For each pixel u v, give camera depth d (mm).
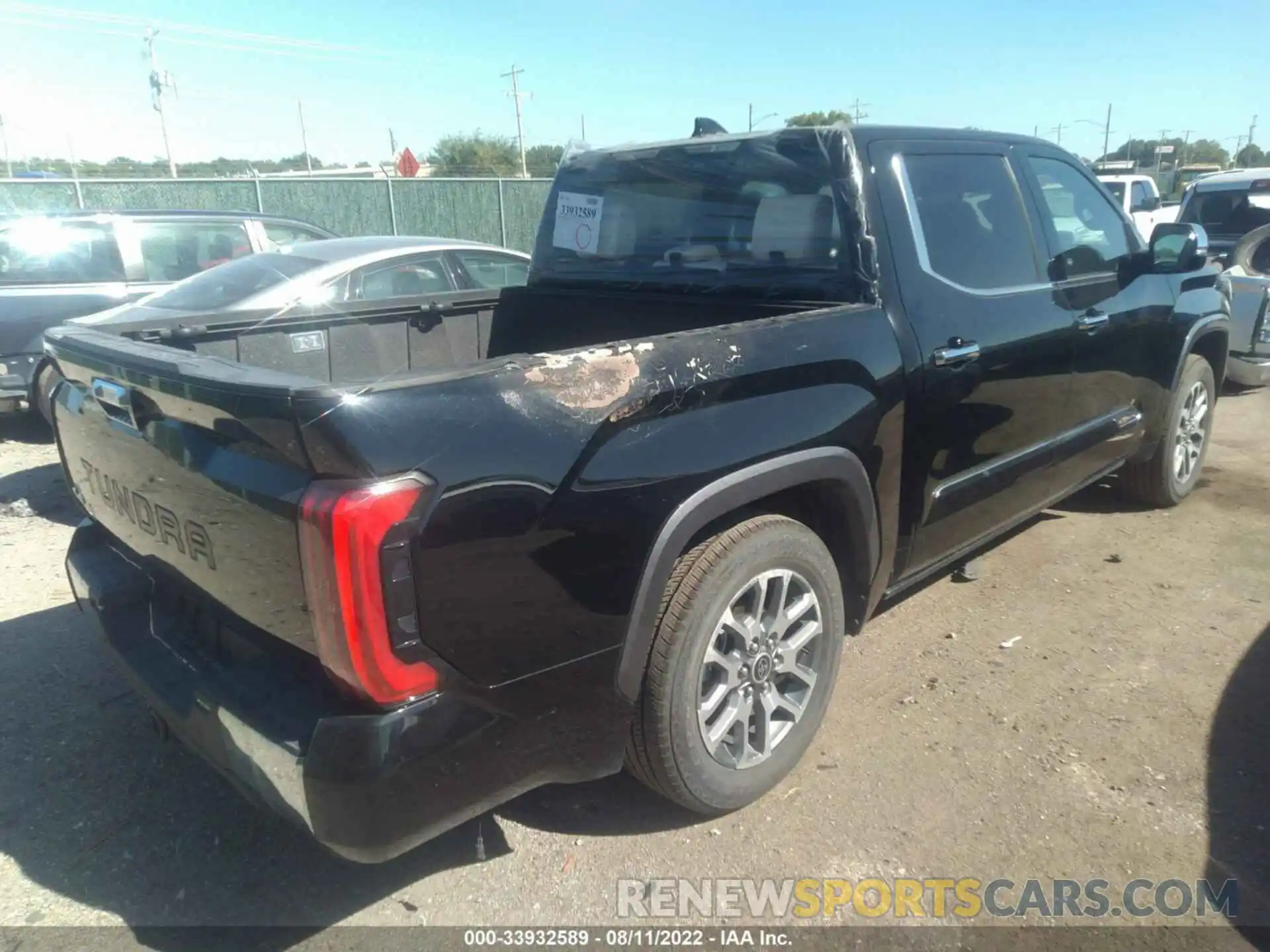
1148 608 4004
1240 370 7562
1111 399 4203
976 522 3525
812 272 3127
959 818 2729
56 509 5855
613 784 2963
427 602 1911
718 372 2436
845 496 2852
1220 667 3506
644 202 3725
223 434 2037
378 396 1862
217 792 2961
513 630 2072
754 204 3307
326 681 2053
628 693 2361
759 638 2703
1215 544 4684
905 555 3197
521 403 2057
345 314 3666
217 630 2396
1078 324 3766
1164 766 2932
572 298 3994
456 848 2674
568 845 2678
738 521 2646
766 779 2787
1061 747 3043
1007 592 4199
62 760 3127
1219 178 10281
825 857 2600
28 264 7367
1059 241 3840
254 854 2674
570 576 2146
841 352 2768
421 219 20703
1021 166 3730
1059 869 2521
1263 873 2486
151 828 2787
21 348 7227
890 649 3709
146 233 7922
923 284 3115
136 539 2609
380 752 1917
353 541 1806
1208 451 6395
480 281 7008
